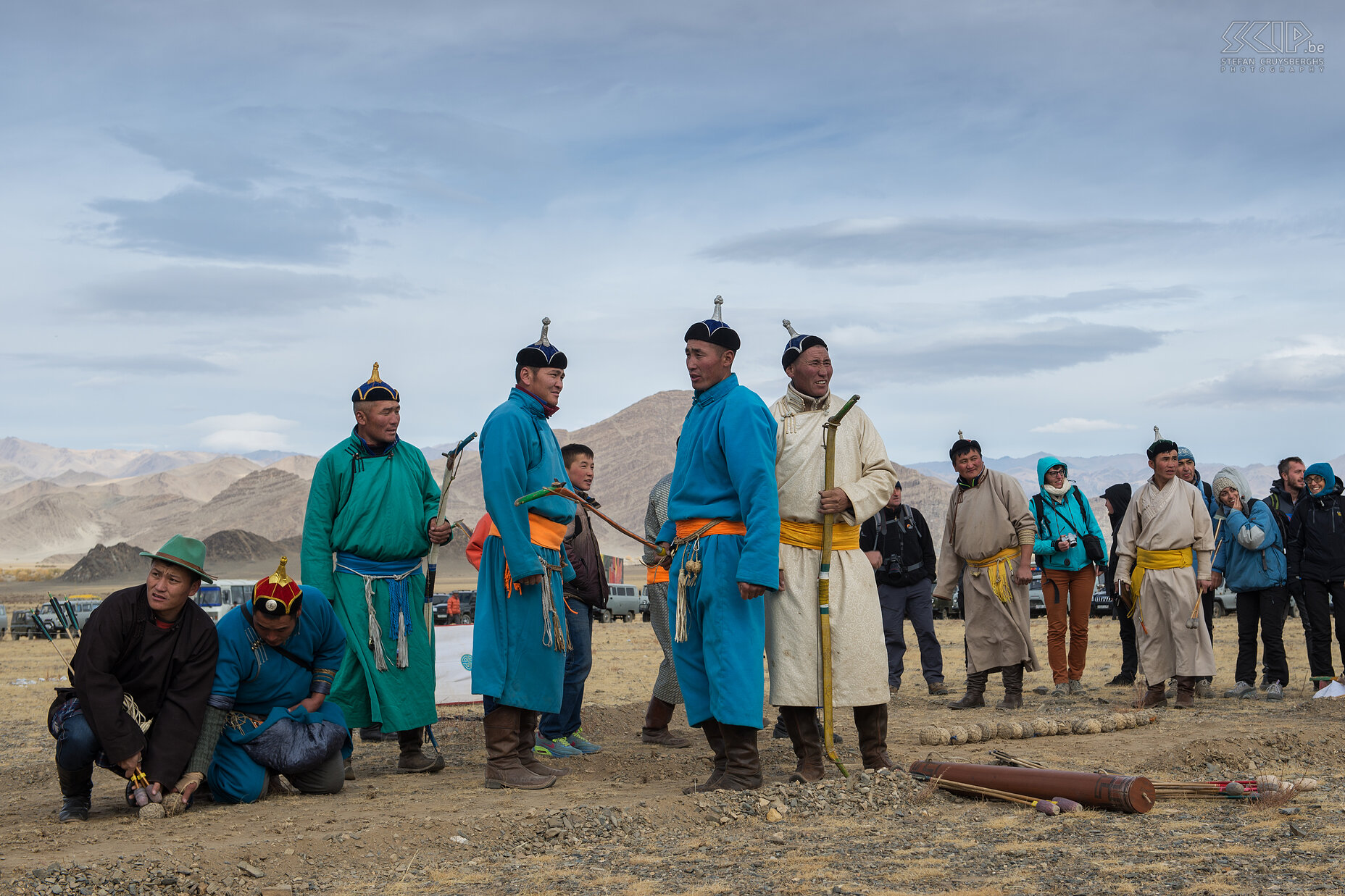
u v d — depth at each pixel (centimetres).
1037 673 1402
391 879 420
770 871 411
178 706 568
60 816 566
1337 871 380
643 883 401
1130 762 628
